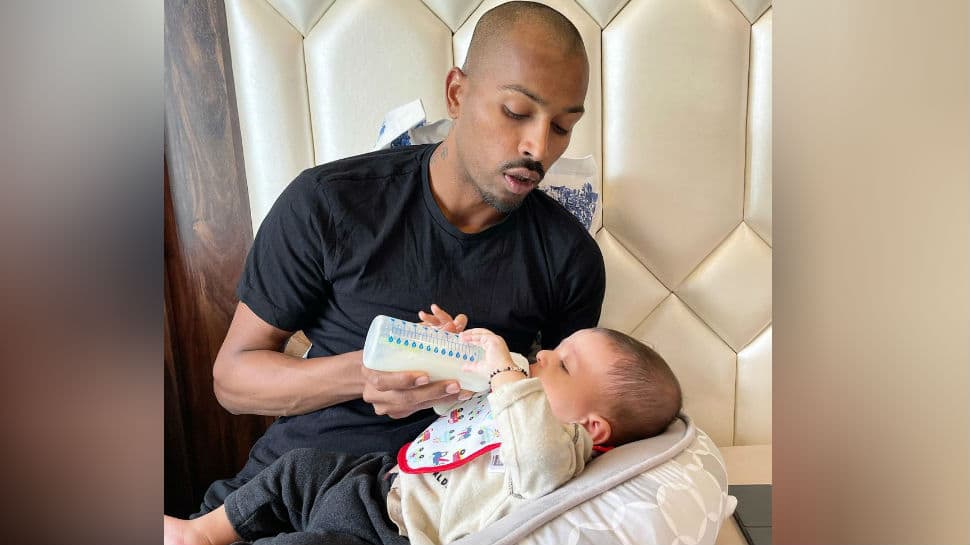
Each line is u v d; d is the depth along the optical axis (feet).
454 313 3.58
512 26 3.10
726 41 4.10
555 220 3.77
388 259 3.53
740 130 4.18
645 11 4.08
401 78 4.14
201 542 3.07
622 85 4.14
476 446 3.04
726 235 4.27
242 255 4.14
